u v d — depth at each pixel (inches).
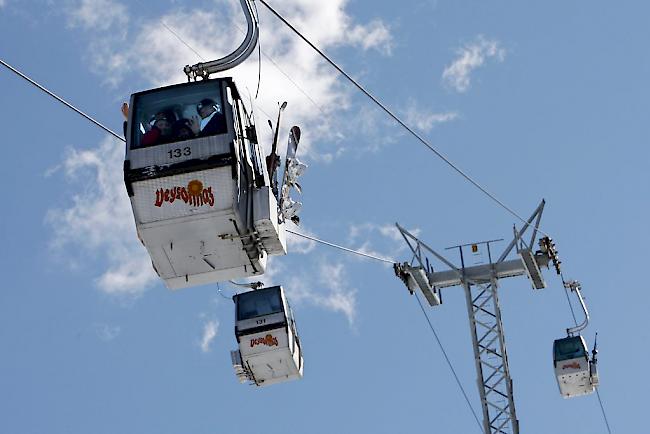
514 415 2618.1
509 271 2691.9
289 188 1770.4
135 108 1675.7
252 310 2477.9
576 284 3026.6
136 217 1624.0
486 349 2664.9
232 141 1636.3
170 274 1670.8
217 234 1631.4
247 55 1712.6
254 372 2465.6
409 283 2699.3
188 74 1715.1
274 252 1705.2
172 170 1625.2
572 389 2974.9
